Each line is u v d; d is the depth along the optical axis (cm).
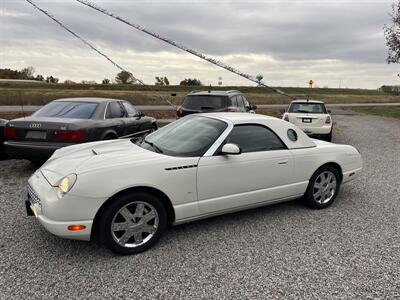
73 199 303
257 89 6988
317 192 469
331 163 477
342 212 464
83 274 298
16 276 292
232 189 386
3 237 362
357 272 311
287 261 328
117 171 320
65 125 577
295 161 433
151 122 893
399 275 308
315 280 297
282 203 496
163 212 346
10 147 582
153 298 267
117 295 270
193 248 350
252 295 273
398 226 420
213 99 884
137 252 336
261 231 396
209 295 272
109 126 667
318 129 1070
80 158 358
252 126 415
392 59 2017
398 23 1947
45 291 272
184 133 414
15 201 470
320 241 373
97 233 329
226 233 388
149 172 332
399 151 957
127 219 329
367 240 378
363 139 1212
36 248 341
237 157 386
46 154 574
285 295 274
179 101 3316
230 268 313
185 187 353
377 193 553
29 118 609
